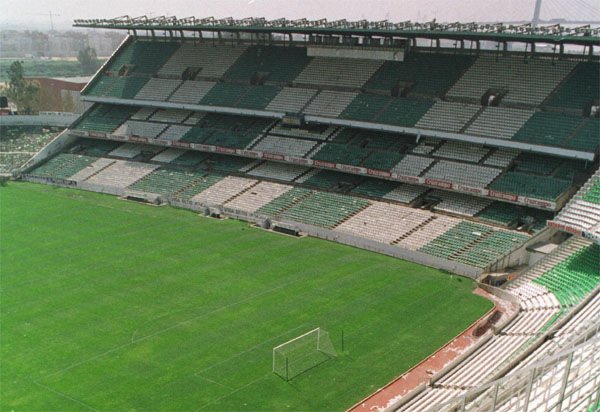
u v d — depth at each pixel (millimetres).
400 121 82938
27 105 137875
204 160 100062
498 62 85125
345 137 90375
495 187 72125
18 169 104812
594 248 58250
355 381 43062
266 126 98125
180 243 71188
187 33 120062
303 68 99625
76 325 49969
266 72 102000
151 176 97312
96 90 113188
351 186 85000
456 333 50281
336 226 75750
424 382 42844
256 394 41156
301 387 42125
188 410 39219
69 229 75625
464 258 64938
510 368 39594
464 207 75062
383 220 75312
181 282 59344
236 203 85438
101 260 64812
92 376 42656
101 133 108312
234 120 102375
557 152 69688
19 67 137000
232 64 106500
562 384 25281
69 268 62344
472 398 33312
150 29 103500
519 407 26703
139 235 73875
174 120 106625
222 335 48938
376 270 64125
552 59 81500
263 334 49250
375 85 90625
